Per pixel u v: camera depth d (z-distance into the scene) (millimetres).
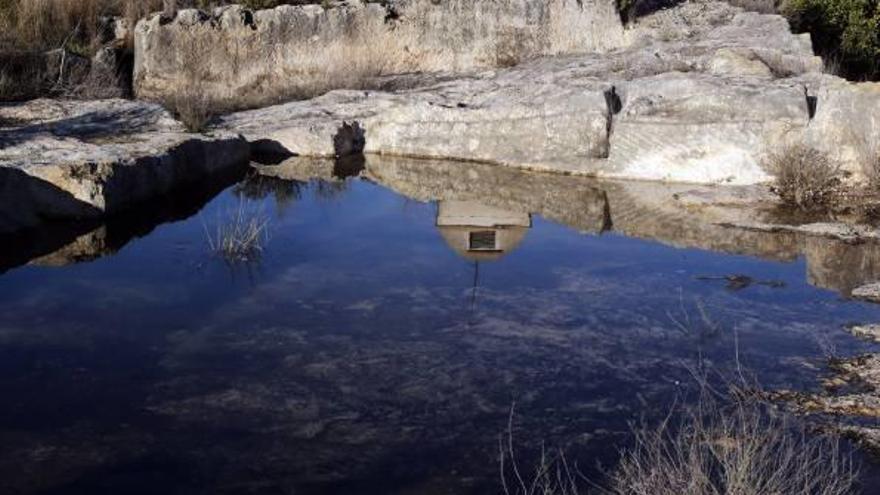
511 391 5605
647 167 10680
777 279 7516
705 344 6254
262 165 11453
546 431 5137
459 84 13336
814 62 12242
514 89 12219
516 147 11398
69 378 5695
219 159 10984
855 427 5047
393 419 5266
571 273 7672
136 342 6223
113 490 4535
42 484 4574
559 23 14500
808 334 6406
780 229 8773
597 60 13336
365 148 12305
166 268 7684
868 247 8273
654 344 6262
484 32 14477
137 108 11773
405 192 10297
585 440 5035
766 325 6578
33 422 5172
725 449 4434
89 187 8680
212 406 5391
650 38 14227
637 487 4262
